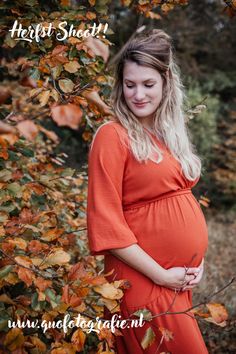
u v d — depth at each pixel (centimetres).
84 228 220
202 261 180
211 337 277
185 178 169
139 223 161
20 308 143
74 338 137
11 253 138
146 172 158
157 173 159
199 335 167
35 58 180
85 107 206
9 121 157
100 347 144
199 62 975
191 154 179
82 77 189
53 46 194
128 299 161
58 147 715
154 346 161
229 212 768
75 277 134
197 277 171
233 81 945
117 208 156
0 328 137
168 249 161
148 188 159
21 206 195
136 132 161
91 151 161
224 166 812
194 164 174
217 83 919
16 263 131
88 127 223
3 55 313
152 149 162
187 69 902
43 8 220
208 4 907
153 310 159
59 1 219
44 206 208
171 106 174
